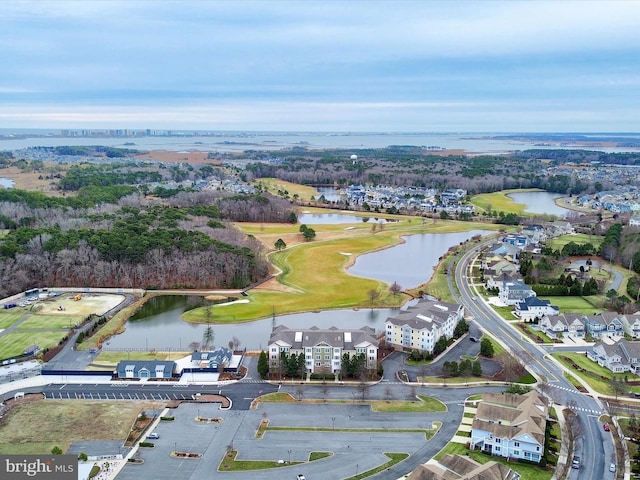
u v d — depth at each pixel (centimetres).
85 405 16500
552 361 19738
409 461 13712
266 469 13400
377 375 18350
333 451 14150
